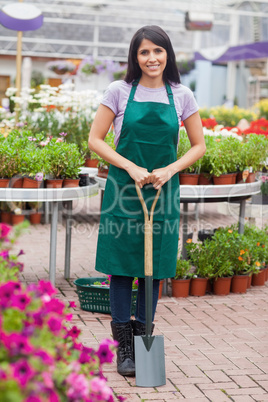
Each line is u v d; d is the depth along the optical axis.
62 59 21.28
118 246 3.14
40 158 4.43
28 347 1.61
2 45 20.94
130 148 3.08
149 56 2.99
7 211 7.32
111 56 21.81
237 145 4.91
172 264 3.21
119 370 3.18
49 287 2.08
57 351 1.90
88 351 2.24
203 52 17.61
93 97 8.16
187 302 4.65
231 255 4.94
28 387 1.50
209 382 3.15
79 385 1.73
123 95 3.09
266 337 3.91
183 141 4.80
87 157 6.93
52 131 7.98
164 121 3.04
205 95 21.98
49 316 1.90
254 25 19.00
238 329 4.05
